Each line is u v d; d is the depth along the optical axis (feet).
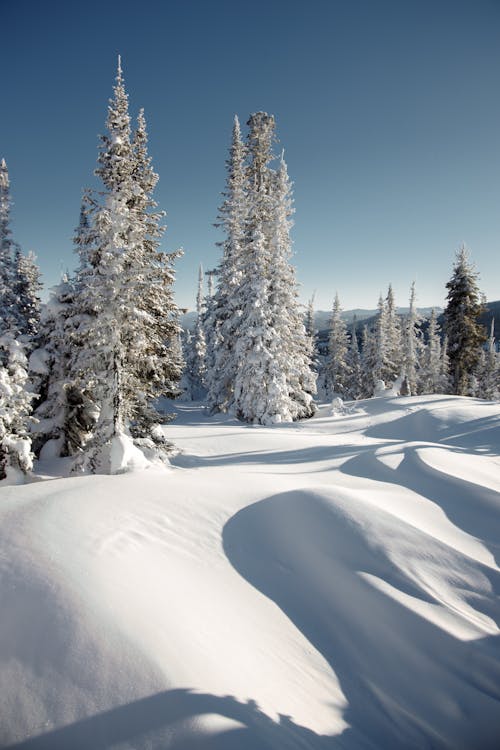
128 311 39.32
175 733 10.64
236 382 84.69
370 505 26.63
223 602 18.15
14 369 40.91
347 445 59.06
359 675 16.34
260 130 100.53
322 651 17.21
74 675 12.03
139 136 48.16
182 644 14.07
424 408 82.07
